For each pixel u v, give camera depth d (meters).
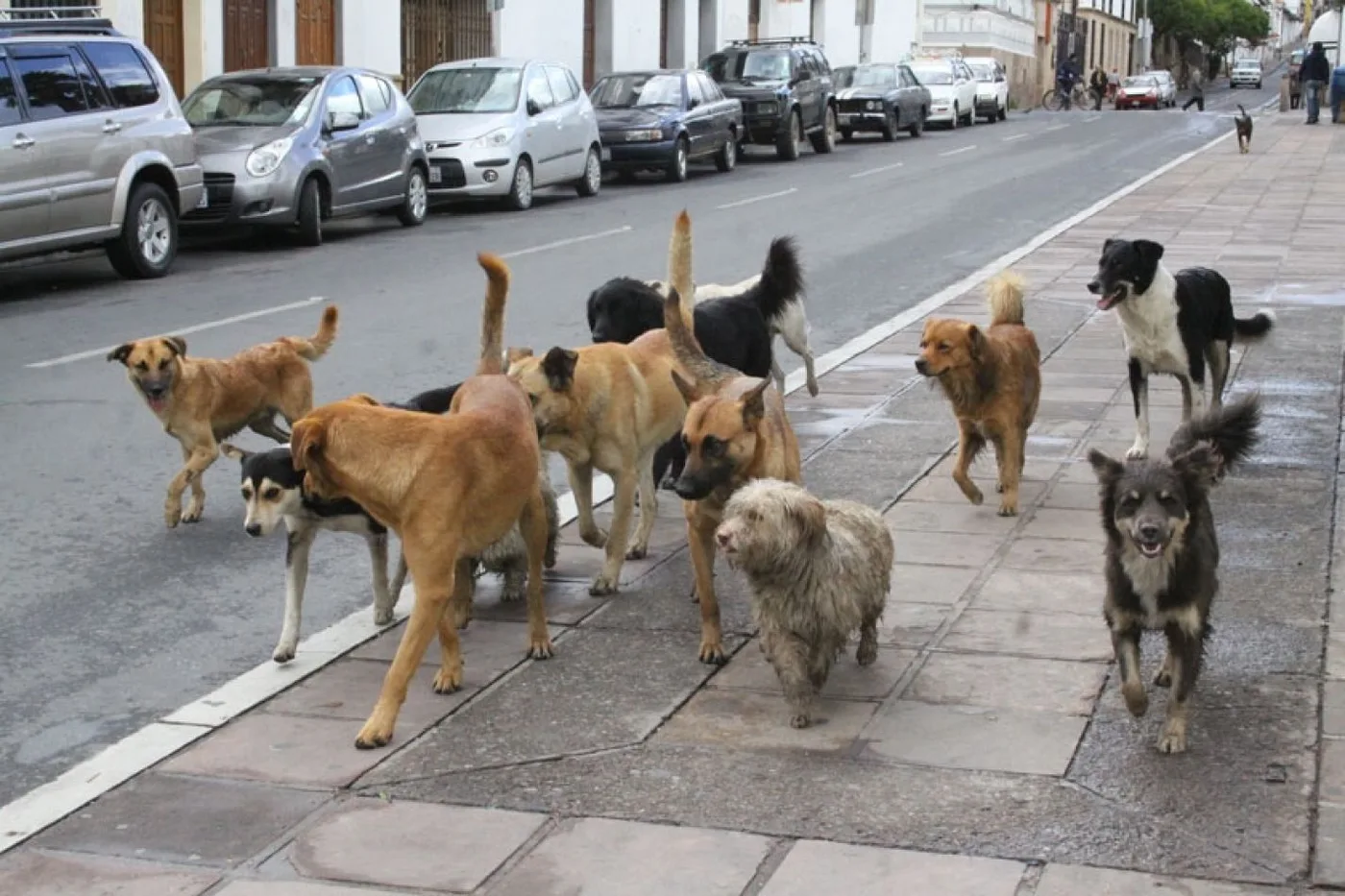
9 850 4.95
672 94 28.73
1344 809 5.03
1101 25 92.75
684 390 6.64
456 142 23.08
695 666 6.44
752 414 6.29
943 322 8.29
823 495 8.86
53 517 8.55
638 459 7.65
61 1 21.72
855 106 38.12
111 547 8.11
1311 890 4.55
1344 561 7.45
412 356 12.37
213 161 18.66
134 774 5.47
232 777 5.45
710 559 6.46
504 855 4.87
